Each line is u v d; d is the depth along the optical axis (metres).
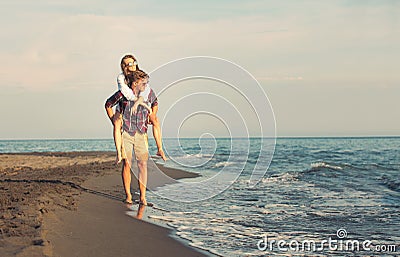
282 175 15.52
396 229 7.05
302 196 10.48
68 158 25.23
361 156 28.56
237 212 8.34
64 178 12.19
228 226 7.09
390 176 15.06
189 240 6.11
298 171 17.06
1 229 5.29
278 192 11.23
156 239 5.99
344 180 14.20
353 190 11.77
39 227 5.52
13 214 6.17
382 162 22.58
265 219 7.72
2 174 15.18
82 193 9.43
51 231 5.62
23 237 5.00
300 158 26.27
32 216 6.12
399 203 9.48
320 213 8.30
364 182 13.63
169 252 5.45
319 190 11.64
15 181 11.30
